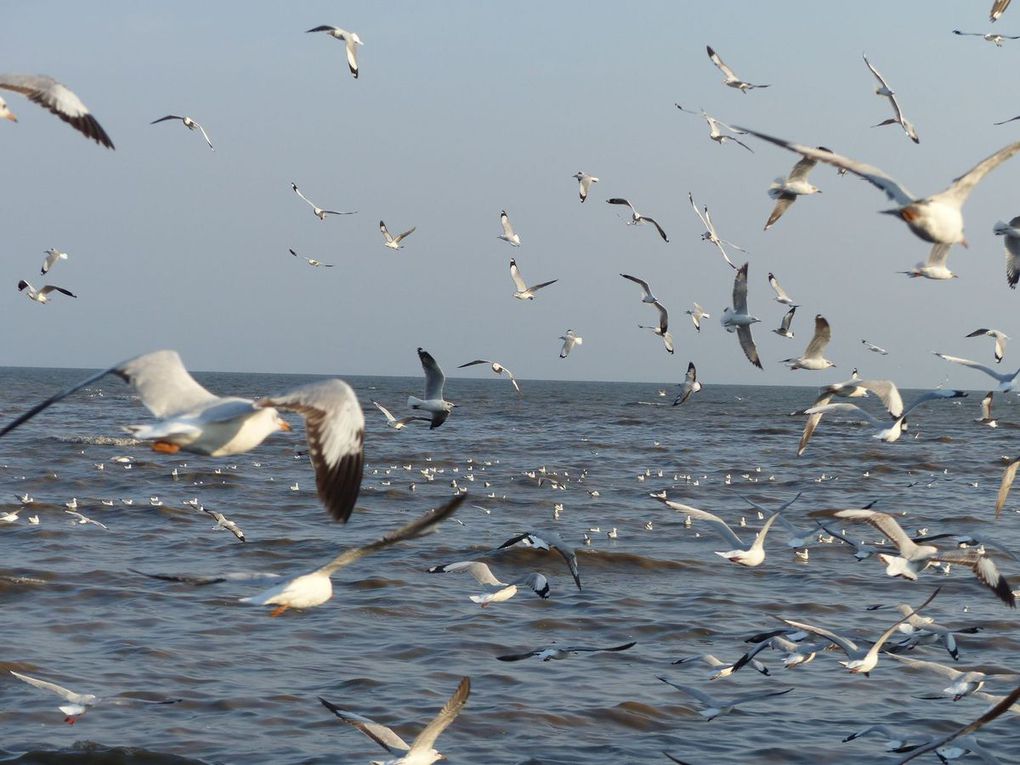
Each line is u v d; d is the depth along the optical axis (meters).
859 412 24.05
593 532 43.44
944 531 44.25
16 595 29.73
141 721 20.03
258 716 20.44
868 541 41.94
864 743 19.58
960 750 17.19
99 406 143.00
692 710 21.34
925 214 11.77
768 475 68.44
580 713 20.95
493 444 92.88
